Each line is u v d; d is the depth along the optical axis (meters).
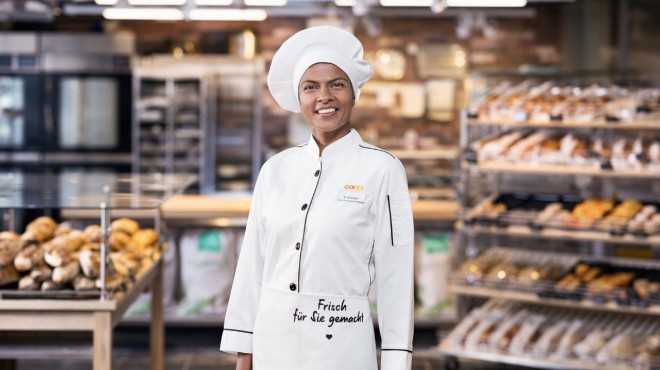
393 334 2.27
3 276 3.12
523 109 4.92
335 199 2.24
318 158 2.29
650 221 4.66
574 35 8.50
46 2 5.65
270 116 9.01
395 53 9.00
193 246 5.70
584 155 4.77
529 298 4.77
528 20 8.97
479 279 4.89
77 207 3.14
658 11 6.18
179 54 8.56
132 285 3.38
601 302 4.61
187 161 8.00
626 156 4.68
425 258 5.75
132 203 3.31
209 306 5.69
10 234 3.43
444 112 8.93
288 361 2.25
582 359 4.58
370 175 2.27
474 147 5.04
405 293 2.27
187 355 5.31
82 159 8.10
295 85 2.34
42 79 8.03
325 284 2.23
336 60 2.26
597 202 4.90
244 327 2.38
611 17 7.44
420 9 7.10
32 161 8.08
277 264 2.29
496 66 9.02
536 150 4.88
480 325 4.92
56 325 3.09
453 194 7.90
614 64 7.35
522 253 5.33
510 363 4.97
